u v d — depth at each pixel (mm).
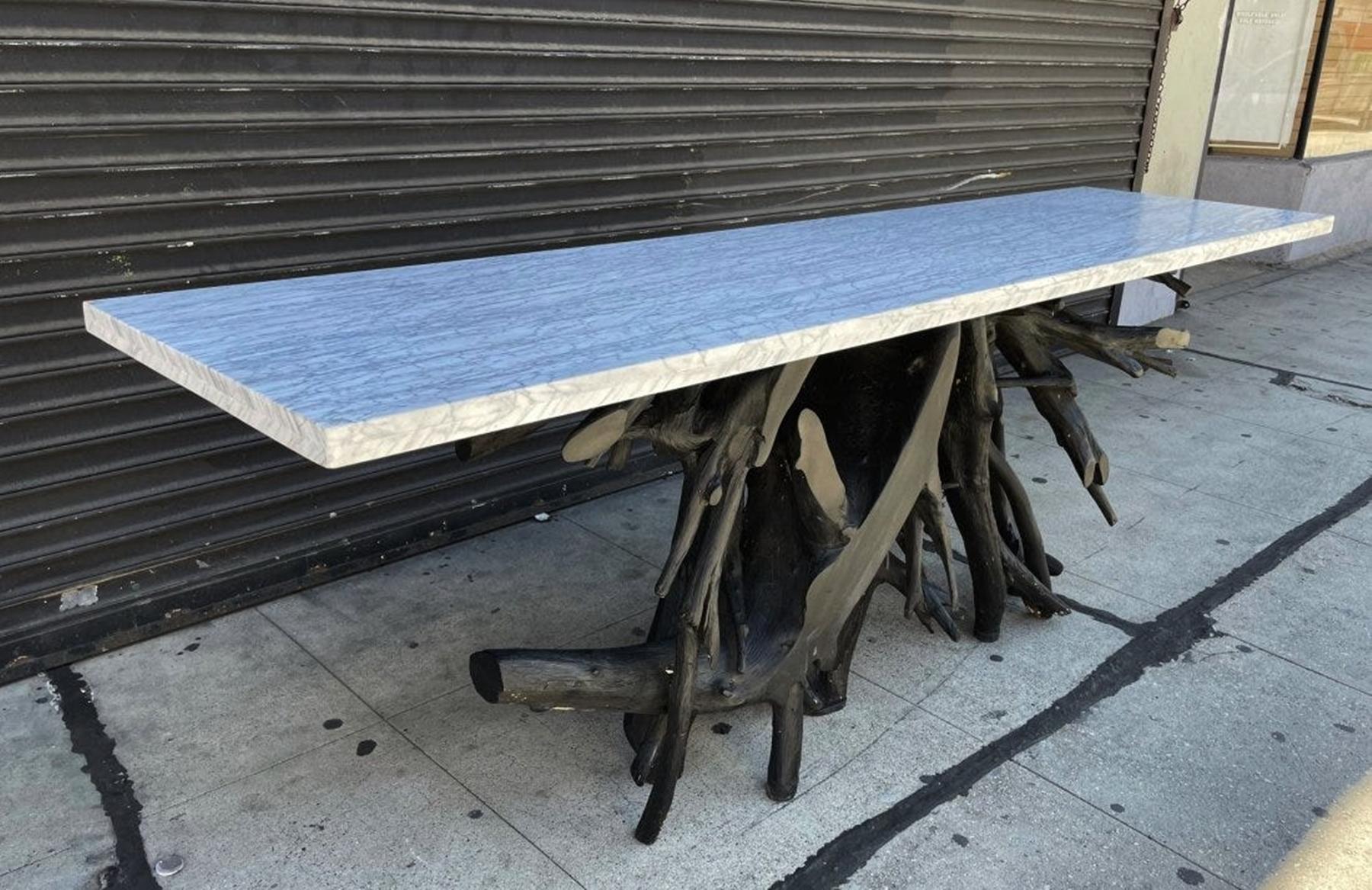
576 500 4082
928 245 2744
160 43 2707
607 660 2271
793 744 2430
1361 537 3928
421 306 1988
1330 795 2514
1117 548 3783
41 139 2619
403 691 2846
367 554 3521
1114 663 3051
